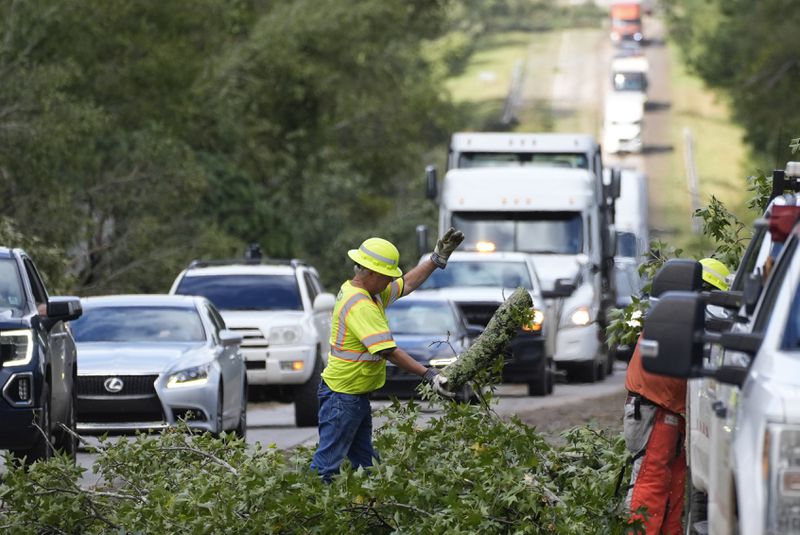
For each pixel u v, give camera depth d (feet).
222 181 312.09
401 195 493.77
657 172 600.80
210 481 72.84
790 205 54.08
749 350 47.52
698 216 96.94
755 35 467.93
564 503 68.18
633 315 84.38
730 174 588.50
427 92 404.98
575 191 214.69
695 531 64.69
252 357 155.74
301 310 166.40
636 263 280.10
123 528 72.23
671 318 47.16
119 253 242.17
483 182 215.51
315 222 391.65
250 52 345.10
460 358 74.18
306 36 357.61
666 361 47.01
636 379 71.82
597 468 79.20
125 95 279.69
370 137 404.57
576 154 230.27
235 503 70.64
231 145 334.24
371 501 69.51
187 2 296.71
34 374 97.40
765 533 42.65
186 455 83.41
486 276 198.39
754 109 456.86
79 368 125.39
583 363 210.18
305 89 372.79
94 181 245.45
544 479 70.95
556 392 196.03
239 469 77.61
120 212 246.47
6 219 196.03
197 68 297.53
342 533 68.28
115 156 249.75
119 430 126.82
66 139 218.38
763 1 469.57
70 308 105.40
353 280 77.41
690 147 645.51
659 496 71.20
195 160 282.36
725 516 48.52
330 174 402.11
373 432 81.71
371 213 441.27
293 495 68.49
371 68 392.88
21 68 217.36
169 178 244.83
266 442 135.23
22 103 215.72
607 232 228.02
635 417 71.82
